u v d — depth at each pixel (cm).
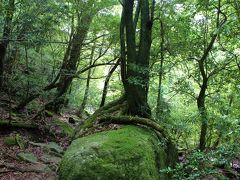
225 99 1052
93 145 770
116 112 1026
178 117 1148
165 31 1148
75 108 2003
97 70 2177
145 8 994
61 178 738
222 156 563
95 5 1259
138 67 936
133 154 749
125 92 1065
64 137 1205
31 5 1020
